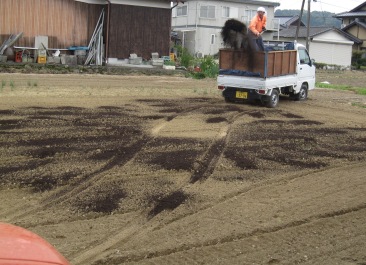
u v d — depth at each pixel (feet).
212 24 152.35
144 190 22.80
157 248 16.81
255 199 22.29
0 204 20.15
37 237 8.80
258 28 49.42
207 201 21.72
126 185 23.40
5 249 7.96
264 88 49.26
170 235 18.01
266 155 30.50
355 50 188.55
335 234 18.79
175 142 32.71
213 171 26.50
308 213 20.75
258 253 16.83
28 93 50.37
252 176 25.86
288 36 173.27
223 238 17.87
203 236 17.98
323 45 174.70
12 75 67.21
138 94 56.29
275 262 16.17
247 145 33.01
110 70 81.76
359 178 26.35
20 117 37.52
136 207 20.62
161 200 21.56
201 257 16.31
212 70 88.79
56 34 84.74
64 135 32.53
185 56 97.09
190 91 62.49
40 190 22.00
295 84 55.88
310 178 26.02
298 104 56.03
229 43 50.06
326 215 20.67
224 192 23.02
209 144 32.68
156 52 93.45
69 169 25.29
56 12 84.12
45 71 74.59
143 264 15.64
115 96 53.26
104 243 17.11
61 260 8.21
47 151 28.30
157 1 91.91
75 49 85.25
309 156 30.78
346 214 20.94
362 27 187.73
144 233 18.12
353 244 17.93
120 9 88.48
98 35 87.56
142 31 91.35
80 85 60.44
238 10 155.63
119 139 32.50
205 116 43.57
